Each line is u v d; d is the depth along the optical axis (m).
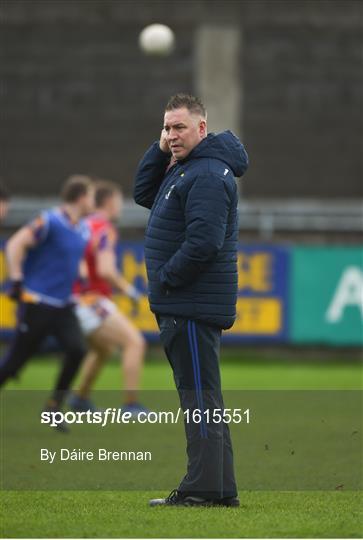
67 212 37.91
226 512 22.61
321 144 101.62
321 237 65.25
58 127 101.50
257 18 100.00
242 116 101.31
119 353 66.56
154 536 20.25
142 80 101.06
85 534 20.47
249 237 68.69
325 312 63.59
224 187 22.28
